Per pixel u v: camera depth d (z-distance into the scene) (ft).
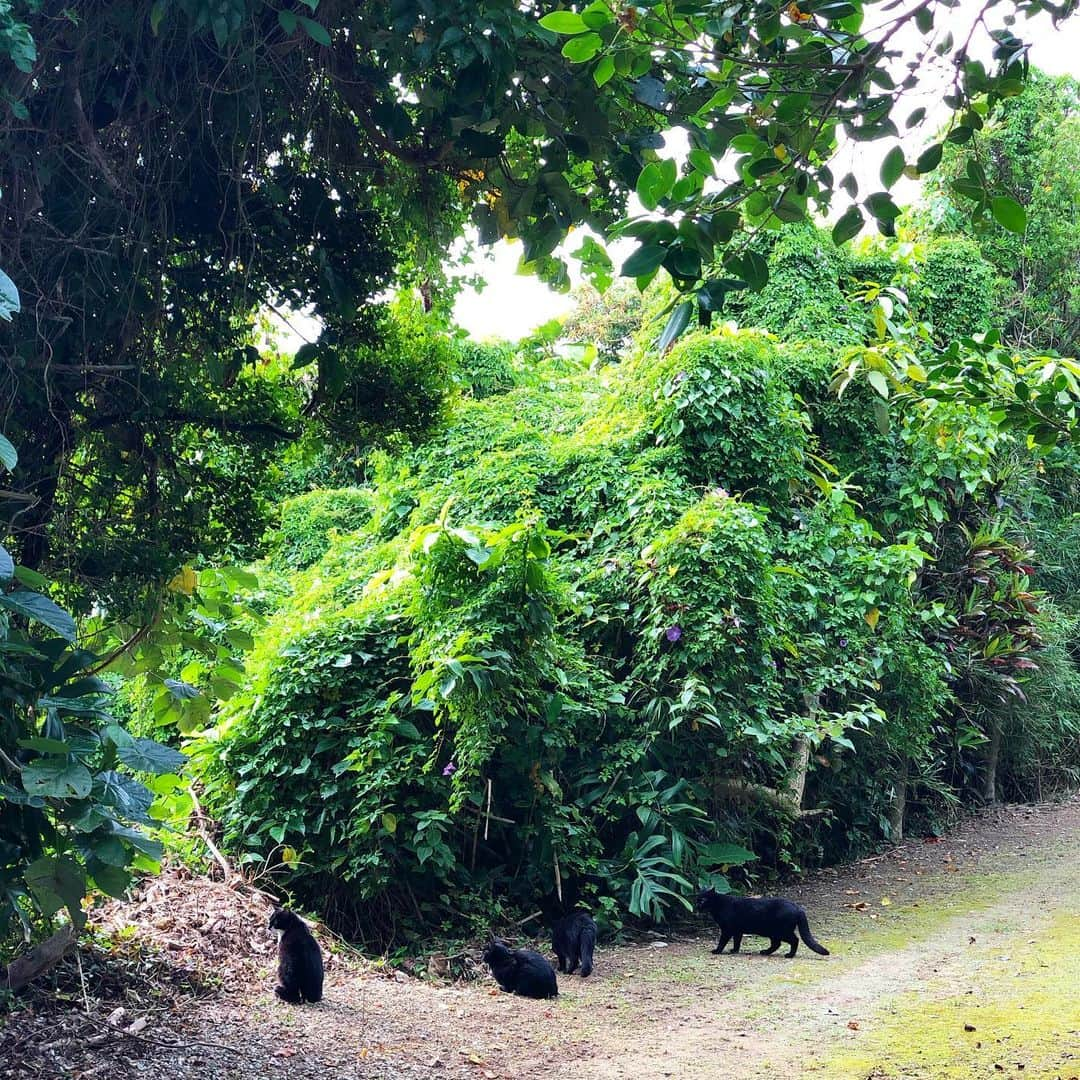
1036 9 11.01
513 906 24.88
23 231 12.52
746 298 39.06
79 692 10.16
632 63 10.98
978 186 11.39
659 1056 15.38
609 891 25.64
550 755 25.57
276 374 17.28
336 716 24.45
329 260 15.46
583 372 44.83
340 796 23.84
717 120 12.32
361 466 48.44
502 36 11.67
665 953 23.20
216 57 13.35
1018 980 19.29
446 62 13.34
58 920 17.22
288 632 26.13
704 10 10.61
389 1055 14.99
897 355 29.78
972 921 25.14
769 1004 18.48
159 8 11.39
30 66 10.41
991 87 11.26
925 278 41.57
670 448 30.50
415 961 22.12
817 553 31.45
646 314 38.81
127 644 15.88
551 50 12.44
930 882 30.07
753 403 30.91
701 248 10.46
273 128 14.33
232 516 16.62
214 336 14.90
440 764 24.35
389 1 12.42
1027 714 40.93
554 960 22.20
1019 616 39.40
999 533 38.65
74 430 14.39
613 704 26.86
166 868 22.20
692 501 29.01
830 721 29.81
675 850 25.29
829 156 11.61
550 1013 18.02
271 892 23.21
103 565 14.87
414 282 16.97
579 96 12.67
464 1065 14.80
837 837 33.76
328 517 43.68
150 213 13.80
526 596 24.11
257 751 24.22
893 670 31.76
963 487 37.40
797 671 30.09
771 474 31.04
